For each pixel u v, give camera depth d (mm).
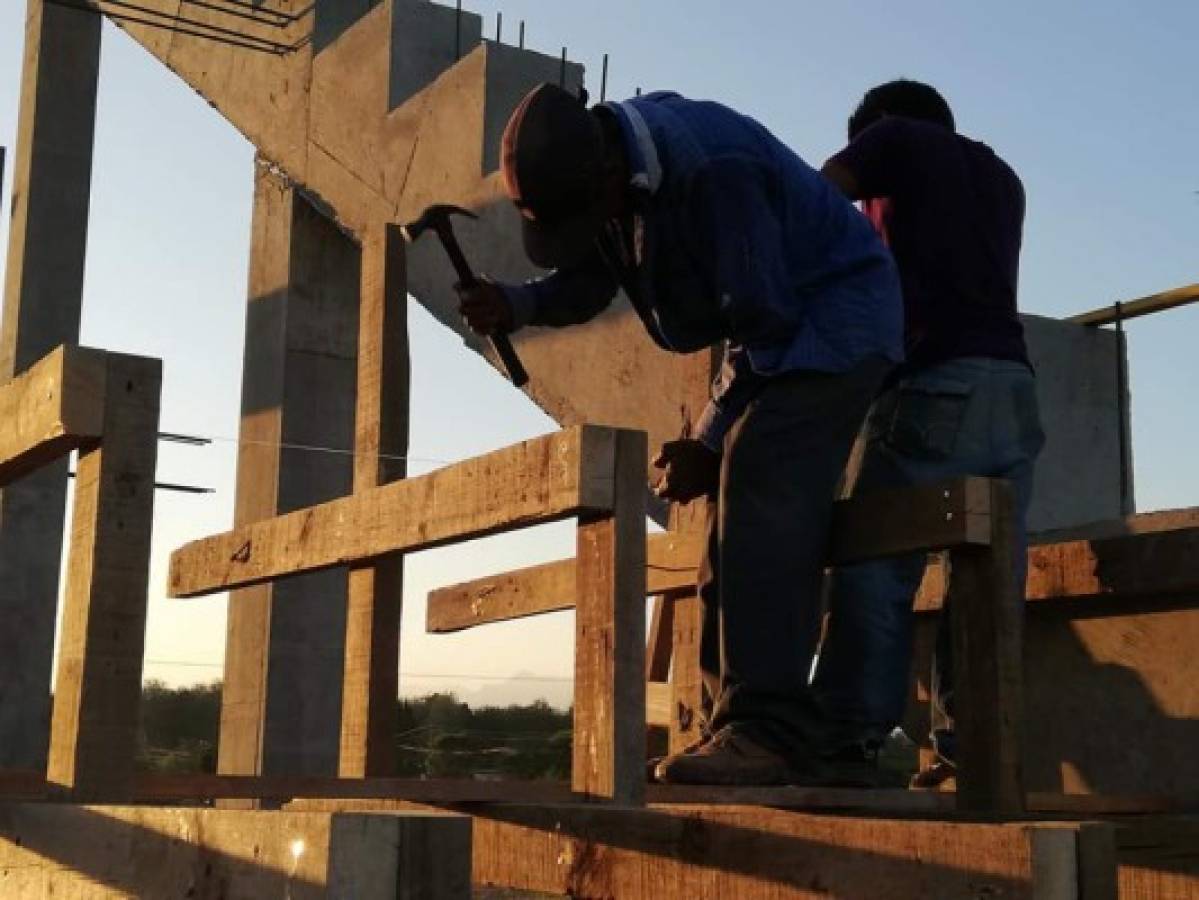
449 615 4945
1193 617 4113
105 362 2287
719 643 2988
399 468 3852
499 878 2594
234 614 9383
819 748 2791
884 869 1826
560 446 2340
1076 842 1622
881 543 2645
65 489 9898
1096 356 5359
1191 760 4090
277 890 1490
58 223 10258
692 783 2674
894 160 3584
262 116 9141
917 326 3516
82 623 2256
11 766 9531
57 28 10438
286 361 9297
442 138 7383
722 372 3020
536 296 3010
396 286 3924
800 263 2852
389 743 3736
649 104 2787
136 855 1839
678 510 5062
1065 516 5203
